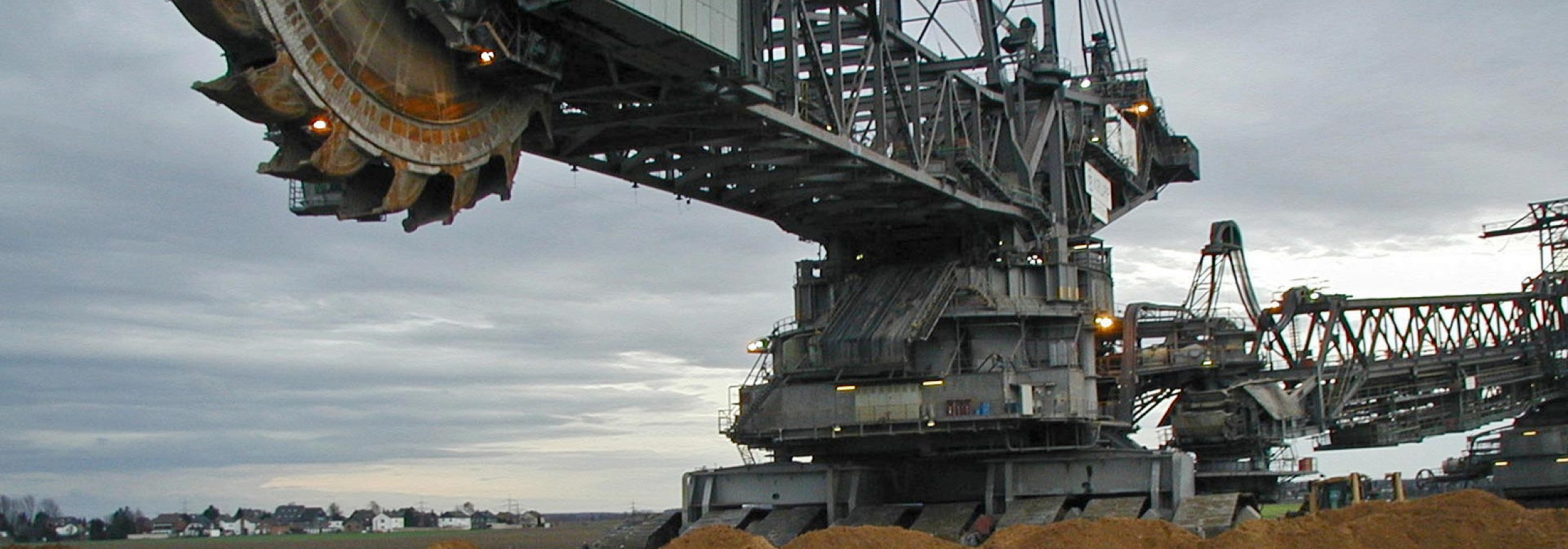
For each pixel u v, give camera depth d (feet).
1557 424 306.76
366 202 131.03
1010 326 222.69
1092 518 206.39
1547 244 311.06
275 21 112.98
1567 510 165.37
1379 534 165.17
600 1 127.65
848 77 204.54
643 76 150.10
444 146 131.34
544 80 137.69
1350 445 287.89
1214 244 278.26
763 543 168.25
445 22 124.26
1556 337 305.53
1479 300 289.74
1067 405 216.54
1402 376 281.95
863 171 184.85
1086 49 274.57
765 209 205.87
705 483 232.53
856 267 232.94
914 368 221.46
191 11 109.29
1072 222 246.06
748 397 225.76
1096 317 234.17
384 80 123.85
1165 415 264.52
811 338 219.61
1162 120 294.05
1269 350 269.44
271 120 116.88
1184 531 174.60
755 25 152.66
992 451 216.33
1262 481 253.24
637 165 177.68
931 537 176.04
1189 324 265.34
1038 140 230.68
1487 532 162.50
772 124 160.97
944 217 216.74
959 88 213.87
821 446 222.69
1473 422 299.79
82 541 638.53
